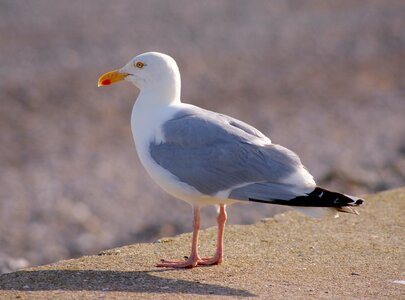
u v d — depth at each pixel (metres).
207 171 7.63
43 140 22.02
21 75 28.08
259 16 38.31
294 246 8.64
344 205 7.21
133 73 8.23
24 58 30.25
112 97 26.38
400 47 32.81
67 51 31.41
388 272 7.71
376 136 22.02
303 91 27.36
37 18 36.41
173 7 39.72
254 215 14.96
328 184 17.22
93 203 17.31
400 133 22.36
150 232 15.43
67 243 15.07
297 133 22.55
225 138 7.69
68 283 7.33
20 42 32.47
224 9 39.66
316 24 36.69
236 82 28.39
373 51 32.31
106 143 21.97
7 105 24.95
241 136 7.73
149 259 8.20
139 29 35.25
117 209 16.95
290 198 7.38
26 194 17.78
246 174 7.56
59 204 17.19
